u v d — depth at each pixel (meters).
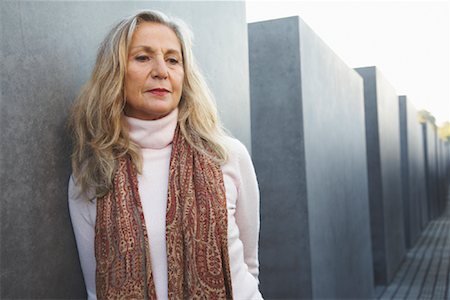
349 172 5.82
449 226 14.96
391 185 8.70
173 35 1.28
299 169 3.94
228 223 1.25
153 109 1.21
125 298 1.08
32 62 1.19
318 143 4.41
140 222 1.13
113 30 1.24
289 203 3.97
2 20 1.09
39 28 1.21
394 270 8.44
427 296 6.88
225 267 1.18
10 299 1.10
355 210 6.07
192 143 1.27
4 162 1.09
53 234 1.24
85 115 1.27
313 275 3.92
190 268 1.13
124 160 1.22
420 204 13.81
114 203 1.16
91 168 1.21
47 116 1.24
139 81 1.20
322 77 4.68
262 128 4.08
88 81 1.28
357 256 6.00
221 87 2.39
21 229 1.13
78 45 1.37
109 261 1.11
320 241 4.24
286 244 3.96
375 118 7.63
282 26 4.02
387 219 7.96
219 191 1.21
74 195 1.26
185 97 1.34
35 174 1.19
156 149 1.27
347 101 5.89
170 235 1.14
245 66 2.76
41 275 1.20
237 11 2.69
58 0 1.29
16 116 1.13
